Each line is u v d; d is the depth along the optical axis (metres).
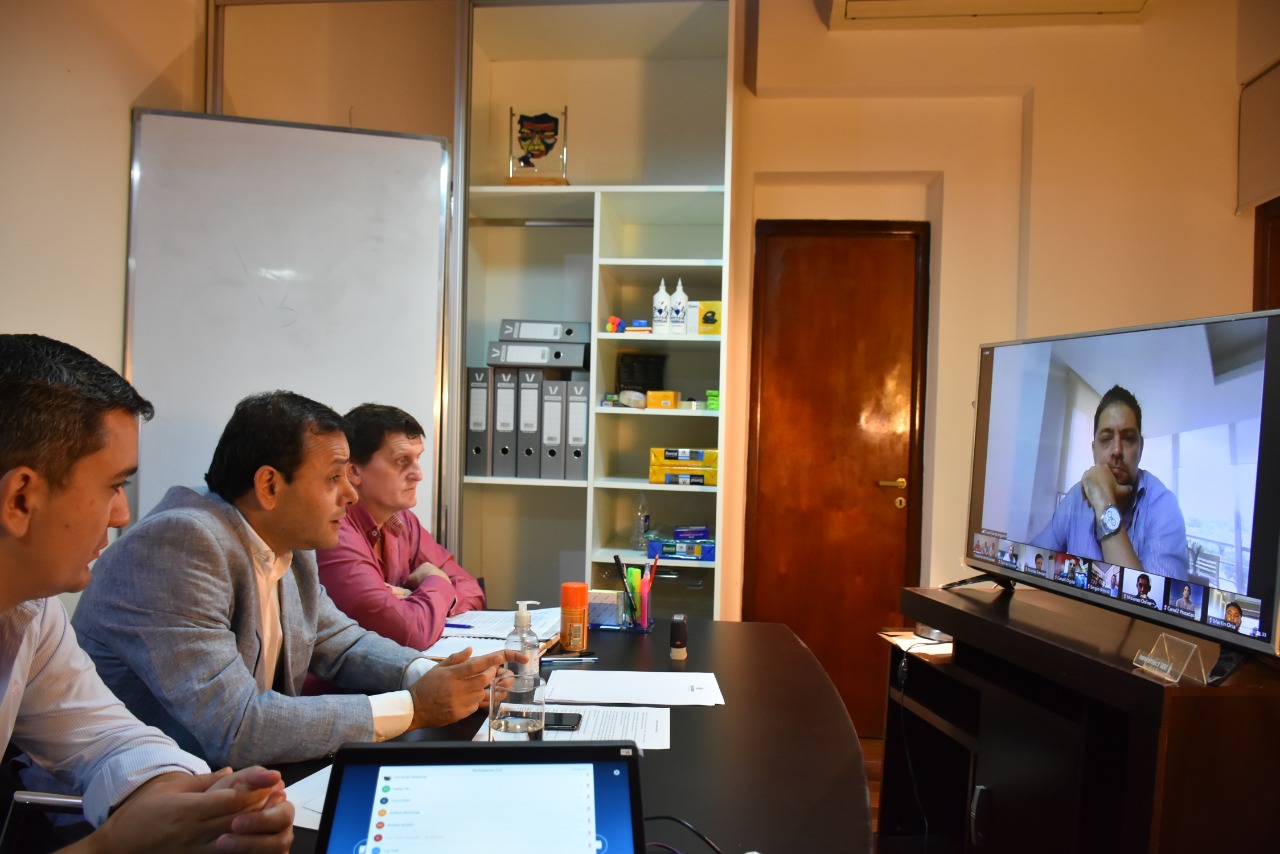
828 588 3.60
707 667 1.73
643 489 3.01
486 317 3.48
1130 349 1.95
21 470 0.79
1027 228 3.28
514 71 3.43
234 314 2.60
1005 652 1.97
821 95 3.39
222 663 1.24
